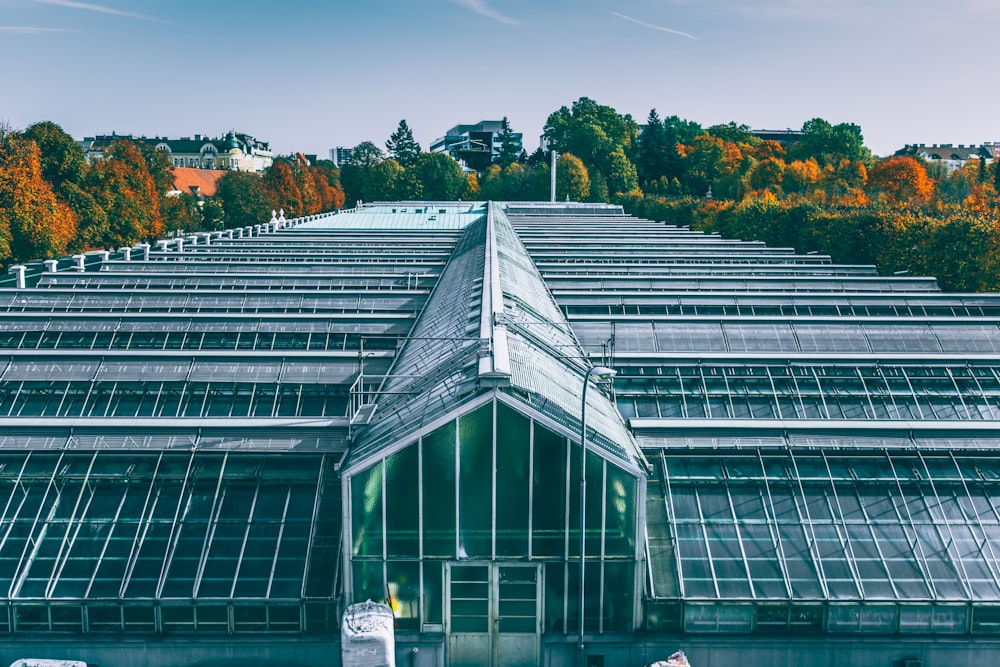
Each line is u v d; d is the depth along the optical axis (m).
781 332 81.44
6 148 169.00
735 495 49.66
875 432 52.50
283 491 49.41
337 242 150.75
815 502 49.34
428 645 44.81
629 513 43.75
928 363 70.00
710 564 46.22
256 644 44.69
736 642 44.81
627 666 44.94
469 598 44.53
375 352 68.88
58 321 83.81
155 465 50.28
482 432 42.75
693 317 81.88
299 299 97.75
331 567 45.59
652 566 46.06
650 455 51.50
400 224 197.88
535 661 45.22
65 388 66.12
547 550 44.06
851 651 45.03
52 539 47.03
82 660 44.62
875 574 46.12
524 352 51.03
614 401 59.28
